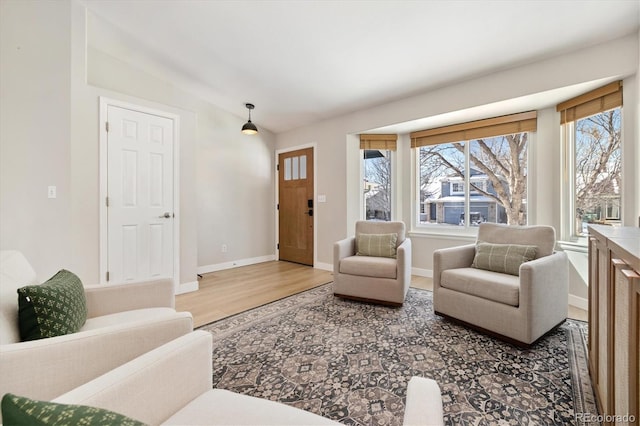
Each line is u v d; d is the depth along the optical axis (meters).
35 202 2.22
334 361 1.80
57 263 2.32
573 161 2.80
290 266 4.66
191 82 3.65
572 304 2.70
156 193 3.10
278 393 1.50
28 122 2.20
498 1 1.97
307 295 3.14
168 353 0.81
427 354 1.87
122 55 3.22
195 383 0.88
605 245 1.17
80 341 0.88
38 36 2.25
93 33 2.88
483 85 2.89
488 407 1.39
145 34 2.83
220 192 4.43
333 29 2.44
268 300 2.98
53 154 2.31
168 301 1.63
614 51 2.20
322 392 1.51
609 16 2.00
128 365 0.74
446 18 2.17
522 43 2.35
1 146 2.10
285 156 5.08
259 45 2.77
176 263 3.23
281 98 3.86
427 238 3.85
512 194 3.28
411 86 3.23
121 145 2.85
